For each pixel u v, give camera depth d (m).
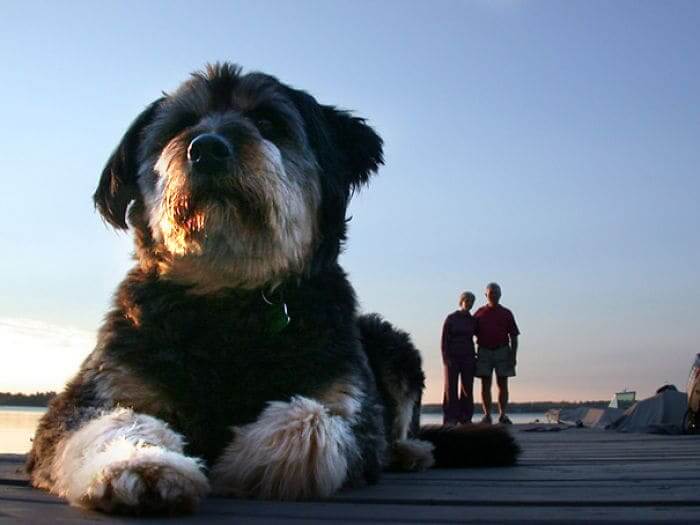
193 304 3.42
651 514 2.76
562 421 17.27
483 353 12.98
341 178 4.06
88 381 3.35
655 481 4.07
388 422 4.67
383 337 5.01
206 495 2.79
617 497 3.24
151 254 3.62
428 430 5.29
